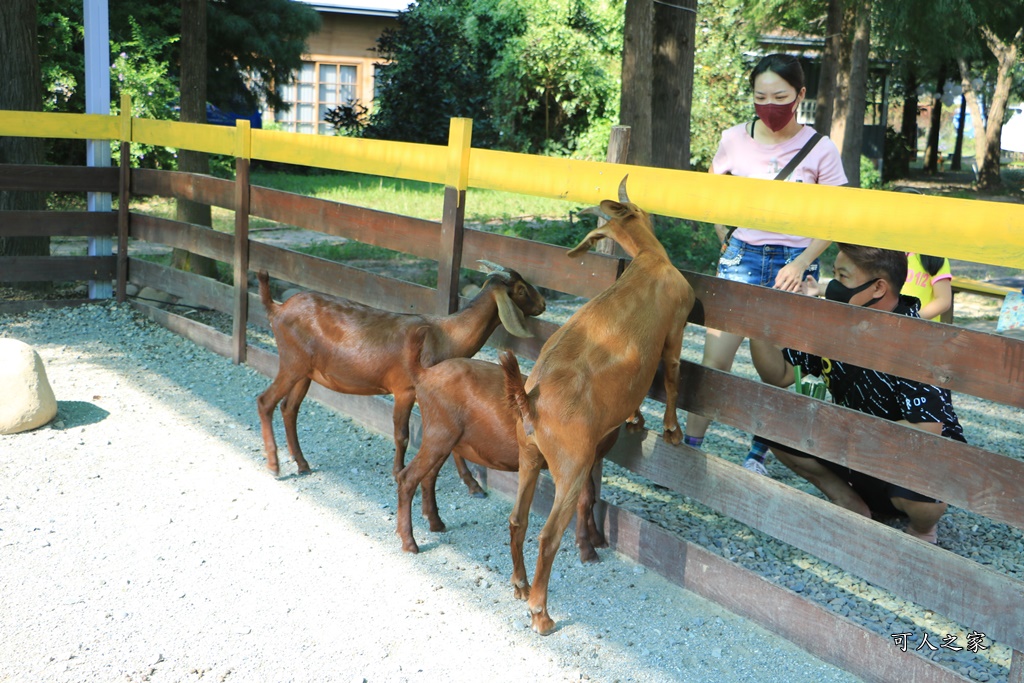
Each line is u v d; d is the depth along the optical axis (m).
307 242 12.98
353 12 25.92
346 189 18.08
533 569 4.24
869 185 22.16
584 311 3.72
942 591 3.25
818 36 23.97
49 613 3.70
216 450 5.50
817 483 4.67
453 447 4.21
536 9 21.61
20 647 3.46
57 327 8.06
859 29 19.50
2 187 8.18
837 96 22.22
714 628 3.80
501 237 4.93
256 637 3.60
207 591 3.92
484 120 21.88
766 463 5.64
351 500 4.89
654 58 13.91
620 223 3.90
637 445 4.40
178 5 18.22
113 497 4.78
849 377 4.51
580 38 21.64
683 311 3.84
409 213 14.79
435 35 22.12
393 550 4.36
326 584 4.02
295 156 6.46
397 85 21.86
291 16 18.95
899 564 3.38
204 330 7.59
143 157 17.28
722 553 4.50
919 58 19.22
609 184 4.36
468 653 3.56
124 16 17.33
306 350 4.89
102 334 7.91
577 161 4.49
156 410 6.13
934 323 3.25
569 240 11.59
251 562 4.18
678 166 14.05
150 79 17.00
